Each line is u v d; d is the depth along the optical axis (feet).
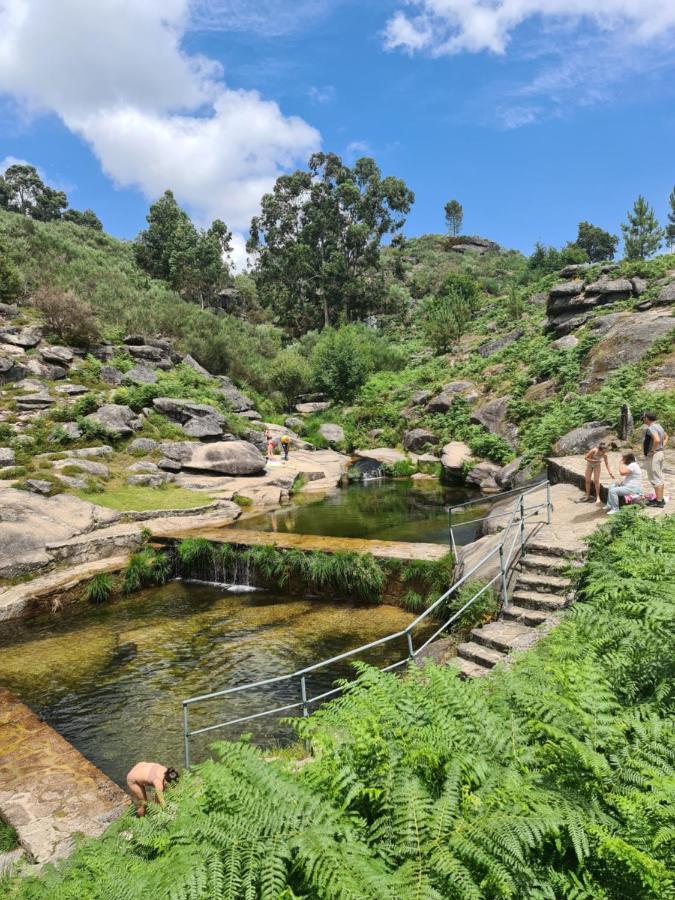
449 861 7.71
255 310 242.17
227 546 50.60
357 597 43.91
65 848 17.58
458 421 97.81
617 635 15.51
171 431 88.07
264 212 253.03
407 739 10.94
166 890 8.06
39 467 67.15
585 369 80.59
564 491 45.32
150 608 44.80
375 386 136.77
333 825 8.79
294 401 144.15
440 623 35.68
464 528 58.08
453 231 458.50
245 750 11.05
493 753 10.37
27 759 23.07
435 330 147.84
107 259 204.85
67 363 95.91
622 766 9.75
